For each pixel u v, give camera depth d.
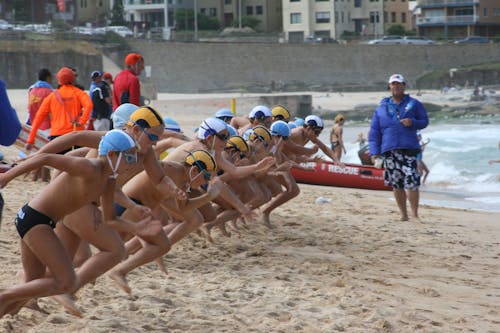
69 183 6.49
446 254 13.16
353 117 74.62
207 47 105.44
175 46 104.44
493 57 108.88
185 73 104.88
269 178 13.22
